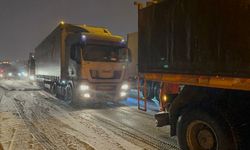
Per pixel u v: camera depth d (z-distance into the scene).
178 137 5.12
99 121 8.80
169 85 6.05
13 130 7.48
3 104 12.96
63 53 13.77
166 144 6.11
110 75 12.19
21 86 26.55
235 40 3.86
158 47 5.62
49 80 17.56
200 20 4.49
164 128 7.74
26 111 10.89
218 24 4.14
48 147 5.89
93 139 6.55
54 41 15.23
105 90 12.05
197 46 4.57
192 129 4.85
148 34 5.95
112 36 12.41
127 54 12.70
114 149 5.74
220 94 4.54
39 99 15.26
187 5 4.78
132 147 5.88
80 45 11.65
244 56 3.74
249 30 3.65
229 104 4.41
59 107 12.05
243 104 4.28
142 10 6.15
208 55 4.36
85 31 13.83
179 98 5.21
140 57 6.28
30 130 7.50
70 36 13.10
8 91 20.61
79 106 12.38
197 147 4.81
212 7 4.25
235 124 4.17
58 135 6.94
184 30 4.87
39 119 9.16
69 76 13.12
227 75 4.02
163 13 5.43
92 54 11.81
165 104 6.08
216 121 4.26
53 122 8.63
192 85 4.93
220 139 4.20
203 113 4.50
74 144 6.12
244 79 3.76
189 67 4.78
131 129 7.63
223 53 4.07
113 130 7.50
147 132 7.26
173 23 5.14
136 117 9.52
